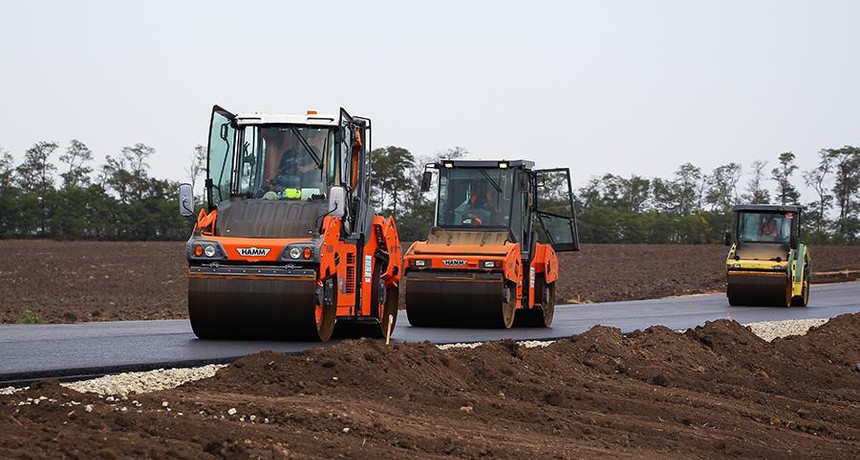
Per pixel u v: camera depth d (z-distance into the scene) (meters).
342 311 34.31
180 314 57.03
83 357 26.84
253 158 34.75
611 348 33.03
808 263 74.50
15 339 33.03
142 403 19.00
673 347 35.31
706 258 155.75
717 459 21.20
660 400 27.52
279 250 31.81
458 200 47.44
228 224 33.53
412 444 18.27
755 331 49.34
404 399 22.39
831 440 25.38
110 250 141.12
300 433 17.95
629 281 109.62
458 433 19.75
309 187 34.34
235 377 22.48
